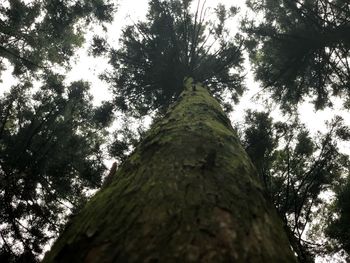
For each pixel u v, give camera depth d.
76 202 10.44
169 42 10.14
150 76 9.77
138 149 2.26
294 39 10.12
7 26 13.12
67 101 12.84
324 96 11.88
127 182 1.67
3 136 11.52
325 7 9.62
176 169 1.70
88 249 1.15
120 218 1.28
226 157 1.97
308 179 7.96
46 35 14.94
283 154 8.68
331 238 10.02
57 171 10.08
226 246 1.09
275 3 11.86
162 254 1.03
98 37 10.60
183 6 10.93
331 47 9.86
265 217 1.46
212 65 9.59
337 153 7.82
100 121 11.08
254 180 1.84
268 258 1.12
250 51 11.77
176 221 1.20
